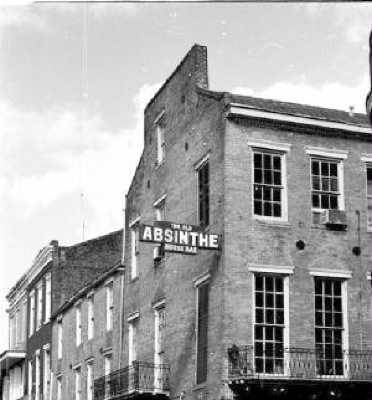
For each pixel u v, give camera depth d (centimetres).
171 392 2639
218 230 2372
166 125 2977
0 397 5141
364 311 2419
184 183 2720
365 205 2506
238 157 2378
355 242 2461
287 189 2412
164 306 2811
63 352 4031
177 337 2641
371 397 2309
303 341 2320
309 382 2203
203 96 2603
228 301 2277
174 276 2725
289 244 2377
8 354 4938
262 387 2159
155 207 3008
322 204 2461
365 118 2592
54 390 4122
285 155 2431
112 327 3316
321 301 2384
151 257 2989
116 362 3188
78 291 4019
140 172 3244
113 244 4531
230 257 2308
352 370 2339
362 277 2442
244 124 2403
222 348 2248
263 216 2378
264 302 2320
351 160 2512
